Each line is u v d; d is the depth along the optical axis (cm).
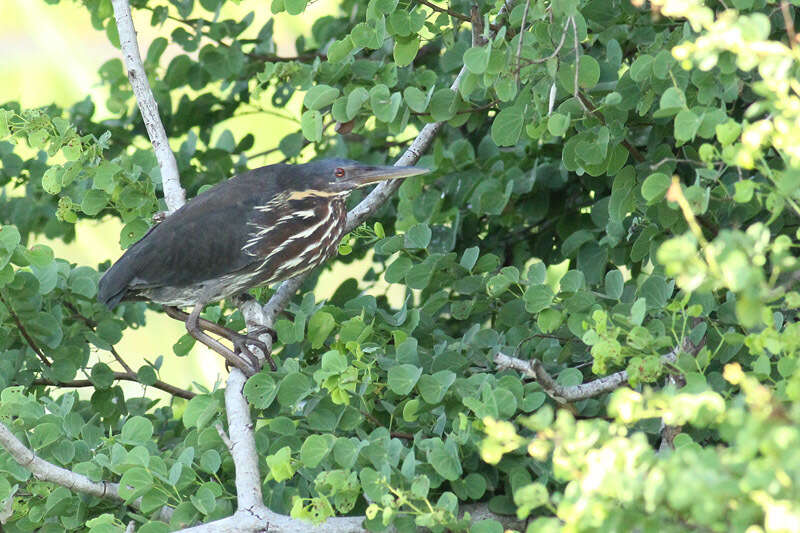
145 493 870
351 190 1262
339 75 1185
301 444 909
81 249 2016
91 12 1322
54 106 1427
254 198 1241
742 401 587
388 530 812
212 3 1360
